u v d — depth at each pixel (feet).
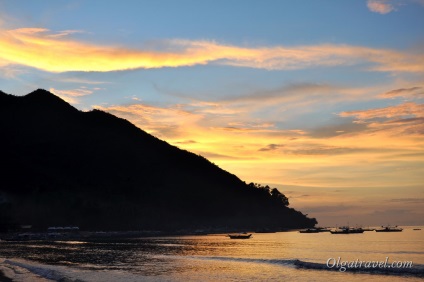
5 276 183.73
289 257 295.28
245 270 213.05
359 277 187.83
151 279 181.06
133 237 655.35
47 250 347.36
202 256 286.66
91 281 173.47
